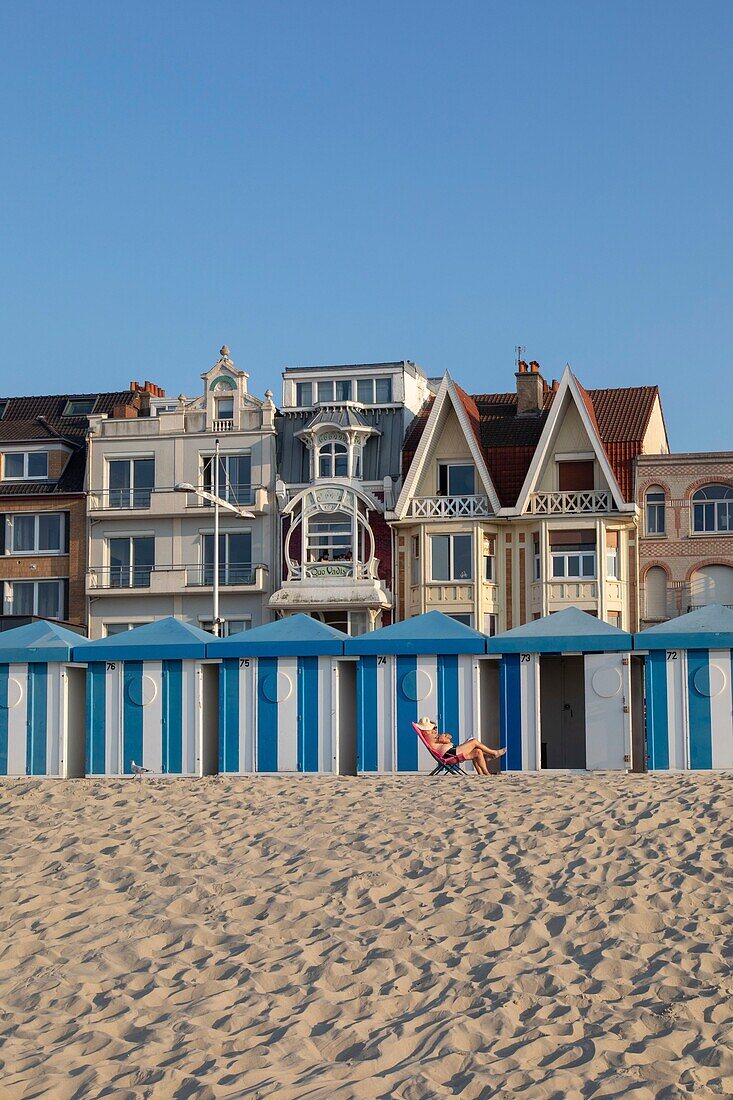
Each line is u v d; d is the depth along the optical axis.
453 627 26.92
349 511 53.53
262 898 13.45
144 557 56.12
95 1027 10.12
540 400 56.25
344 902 13.39
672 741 25.25
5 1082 9.09
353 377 56.28
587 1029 9.94
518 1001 10.50
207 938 12.34
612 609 50.44
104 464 56.59
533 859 14.69
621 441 52.38
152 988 11.00
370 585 52.59
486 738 27.02
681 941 11.93
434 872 14.27
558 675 37.25
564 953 11.74
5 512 56.97
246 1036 9.89
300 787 20.95
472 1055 9.43
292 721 26.50
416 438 55.38
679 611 50.44
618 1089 8.79
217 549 50.16
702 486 50.91
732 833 15.52
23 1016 10.49
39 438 57.84
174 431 56.12
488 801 18.20
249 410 55.94
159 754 26.84
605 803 17.56
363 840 15.73
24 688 27.34
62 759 26.94
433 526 51.94
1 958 11.98
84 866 15.10
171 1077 9.05
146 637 27.45
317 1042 9.76
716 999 10.45
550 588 50.59
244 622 54.59
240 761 26.59
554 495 51.09
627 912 12.73
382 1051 9.48
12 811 19.03
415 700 26.23
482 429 55.41
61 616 56.00
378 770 26.16
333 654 26.53
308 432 54.69
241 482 55.56
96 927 12.77
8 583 56.50
